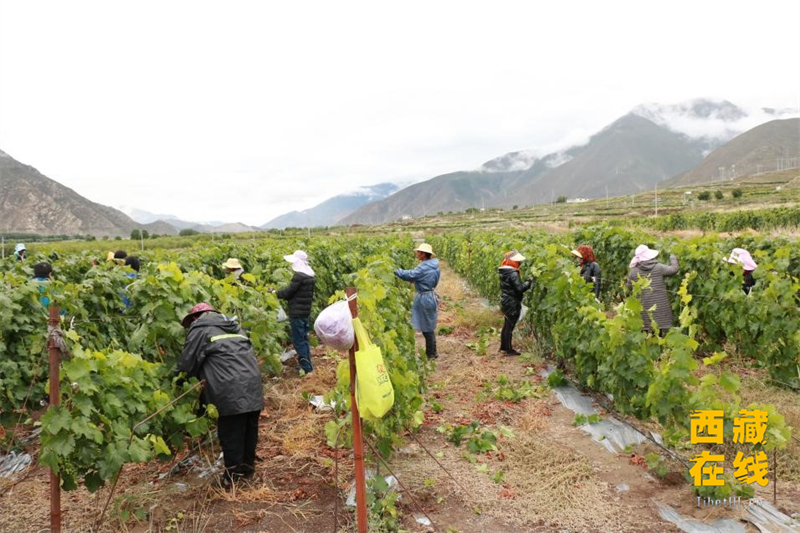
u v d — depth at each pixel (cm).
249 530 434
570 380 768
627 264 1261
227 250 1348
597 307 714
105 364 429
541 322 924
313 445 573
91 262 1215
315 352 973
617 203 12344
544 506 460
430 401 716
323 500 475
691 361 496
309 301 825
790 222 2956
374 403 375
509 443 579
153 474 532
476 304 1518
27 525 445
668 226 3938
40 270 808
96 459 412
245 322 703
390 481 499
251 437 516
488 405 694
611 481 505
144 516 448
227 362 492
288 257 826
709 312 877
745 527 426
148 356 604
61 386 432
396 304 806
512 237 1939
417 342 1061
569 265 847
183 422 488
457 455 560
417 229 9088
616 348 590
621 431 601
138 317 613
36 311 648
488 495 480
